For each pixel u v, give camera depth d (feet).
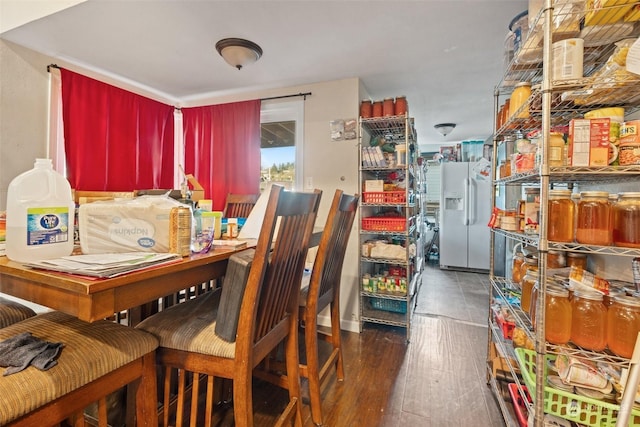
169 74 8.87
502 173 5.72
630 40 3.38
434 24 6.30
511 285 5.48
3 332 3.36
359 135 8.70
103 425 3.19
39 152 7.82
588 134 3.37
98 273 2.56
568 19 3.63
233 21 6.26
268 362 5.37
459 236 15.78
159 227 3.55
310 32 6.63
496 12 5.87
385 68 8.30
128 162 9.43
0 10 6.70
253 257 3.45
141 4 5.77
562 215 3.53
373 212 10.05
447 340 7.90
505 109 5.48
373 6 5.73
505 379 5.51
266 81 9.26
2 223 3.36
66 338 3.22
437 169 19.24
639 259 3.56
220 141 10.42
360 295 8.64
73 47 7.42
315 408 4.87
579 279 3.66
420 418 5.03
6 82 7.21
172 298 6.19
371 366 6.65
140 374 3.46
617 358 3.23
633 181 4.17
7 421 2.35
